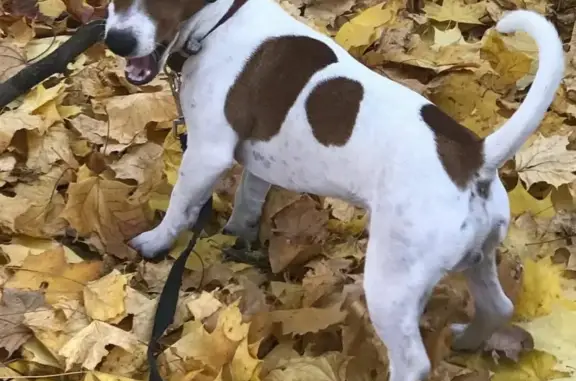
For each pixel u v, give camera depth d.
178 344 1.47
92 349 1.46
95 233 1.63
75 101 1.87
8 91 1.75
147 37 1.40
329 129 1.42
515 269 1.62
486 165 1.35
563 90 1.93
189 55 1.48
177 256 1.62
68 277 1.54
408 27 2.04
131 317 1.53
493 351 1.52
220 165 1.49
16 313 1.49
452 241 1.35
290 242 1.62
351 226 1.69
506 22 1.33
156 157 1.76
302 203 1.69
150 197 1.70
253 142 1.48
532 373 1.50
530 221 1.69
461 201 1.35
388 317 1.37
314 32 1.49
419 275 1.36
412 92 1.43
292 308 1.56
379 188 1.38
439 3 2.19
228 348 1.46
